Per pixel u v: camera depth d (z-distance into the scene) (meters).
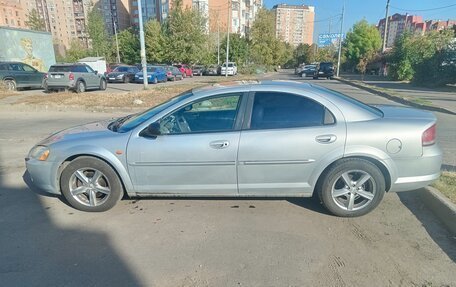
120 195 3.64
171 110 3.45
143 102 12.35
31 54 20.69
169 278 2.53
